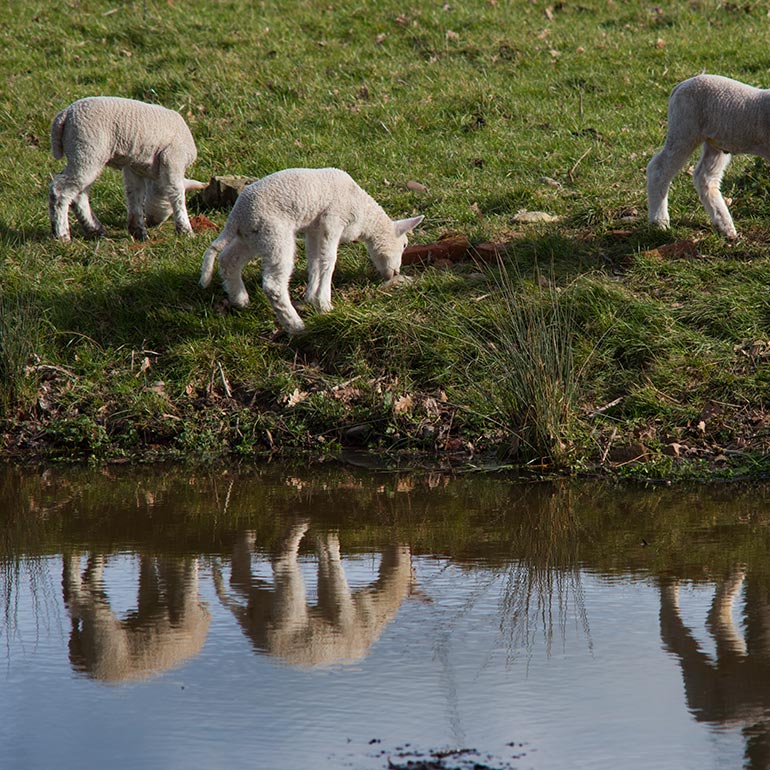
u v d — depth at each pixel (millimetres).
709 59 22516
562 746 5766
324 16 25156
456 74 21984
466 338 12516
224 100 20906
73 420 11961
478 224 15523
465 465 11180
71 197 14734
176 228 15305
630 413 11680
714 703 6207
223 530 9320
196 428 12016
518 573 8273
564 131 19188
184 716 6121
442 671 6648
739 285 13195
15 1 25953
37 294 13555
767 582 7984
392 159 18344
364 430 11914
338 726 5988
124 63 22828
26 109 20516
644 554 8609
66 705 6270
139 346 13039
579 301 12844
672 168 14117
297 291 13570
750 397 11711
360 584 8086
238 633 7238
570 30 24297
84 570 8383
